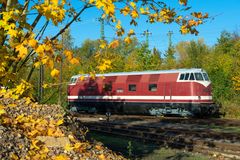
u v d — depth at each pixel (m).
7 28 4.88
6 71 5.93
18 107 7.79
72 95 35.47
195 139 16.95
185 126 22.70
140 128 21.27
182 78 27.98
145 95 30.16
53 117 7.95
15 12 4.97
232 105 31.70
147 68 44.19
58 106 8.67
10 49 5.71
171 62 53.25
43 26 5.85
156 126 22.33
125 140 17.95
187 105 27.56
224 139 17.12
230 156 13.32
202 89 27.50
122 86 31.81
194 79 27.53
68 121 8.34
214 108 27.89
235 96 35.00
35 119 7.49
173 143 15.91
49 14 4.67
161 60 53.44
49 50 4.90
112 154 7.60
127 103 31.39
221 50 52.06
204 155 13.78
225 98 35.31
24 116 7.46
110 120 27.36
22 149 6.10
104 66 5.65
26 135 6.59
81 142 7.50
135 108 30.91
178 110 28.16
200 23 6.16
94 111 34.03
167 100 28.70
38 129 6.95
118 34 5.40
